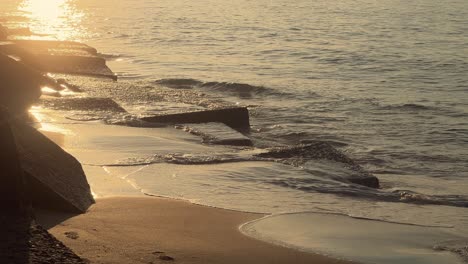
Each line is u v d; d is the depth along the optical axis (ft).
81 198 34.65
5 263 24.17
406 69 109.81
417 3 225.97
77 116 57.52
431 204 42.27
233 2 233.14
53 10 212.43
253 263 28.76
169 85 92.02
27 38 112.06
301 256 30.04
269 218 35.14
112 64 112.78
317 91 90.17
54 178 34.06
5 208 29.04
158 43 139.85
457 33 157.17
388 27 167.43
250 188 40.50
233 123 65.46
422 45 138.41
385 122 73.77
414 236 34.32
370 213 37.83
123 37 149.79
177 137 54.19
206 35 151.33
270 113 76.07
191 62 115.65
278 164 45.80
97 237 30.25
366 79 101.09
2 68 63.21
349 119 74.74
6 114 31.30
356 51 128.06
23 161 33.12
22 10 211.41
